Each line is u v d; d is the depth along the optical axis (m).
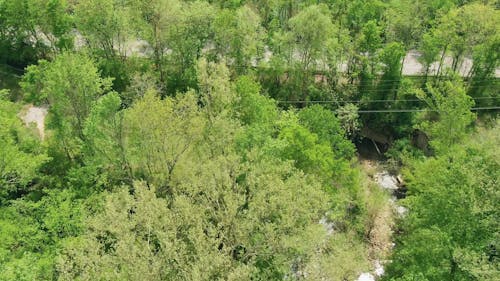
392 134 72.88
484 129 64.31
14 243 40.78
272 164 43.41
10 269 34.12
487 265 33.31
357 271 44.84
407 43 74.12
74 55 53.94
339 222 56.19
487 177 38.34
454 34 67.88
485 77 72.00
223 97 52.19
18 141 53.19
